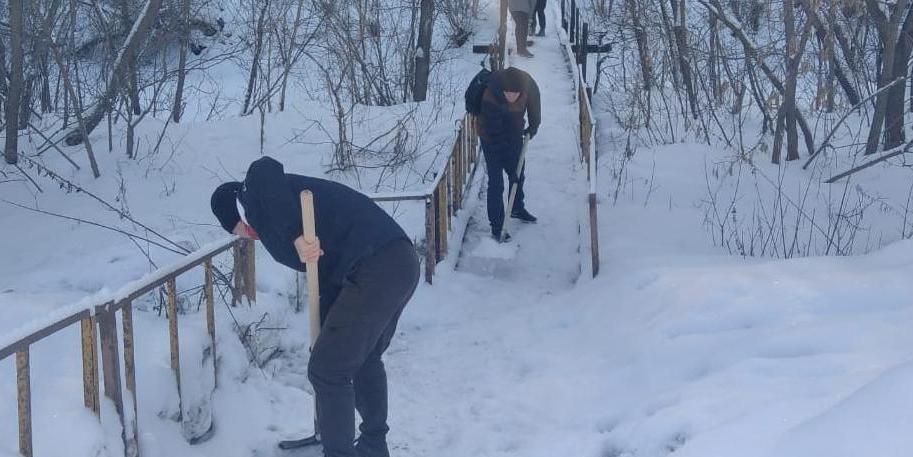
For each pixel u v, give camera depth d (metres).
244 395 4.34
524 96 7.08
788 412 3.01
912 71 9.51
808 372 3.61
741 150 9.11
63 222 8.29
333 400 3.46
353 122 10.70
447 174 7.15
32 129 10.98
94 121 10.70
